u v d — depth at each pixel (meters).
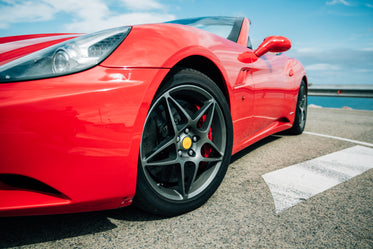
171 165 1.23
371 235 1.01
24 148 0.80
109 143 0.89
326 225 1.08
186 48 1.11
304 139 2.80
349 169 1.81
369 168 1.84
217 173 1.31
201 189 1.24
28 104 0.79
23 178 0.92
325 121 4.43
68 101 0.83
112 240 0.97
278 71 2.17
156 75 0.99
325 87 16.66
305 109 3.08
